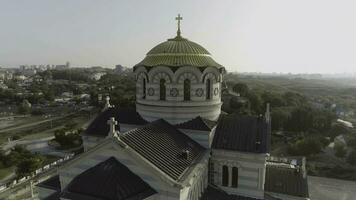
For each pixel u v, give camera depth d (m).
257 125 49.44
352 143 118.00
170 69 46.84
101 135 52.53
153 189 31.88
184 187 31.08
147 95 49.69
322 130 148.25
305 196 46.78
